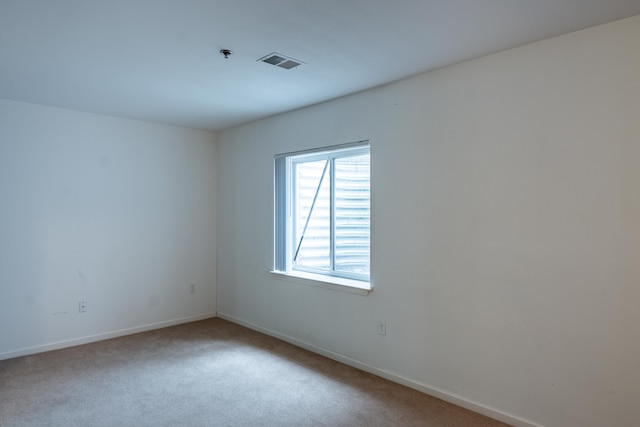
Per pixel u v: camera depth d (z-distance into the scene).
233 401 2.71
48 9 1.90
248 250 4.46
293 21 2.04
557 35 2.22
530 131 2.34
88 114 3.96
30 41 2.27
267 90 3.21
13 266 3.54
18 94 3.34
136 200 4.30
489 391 2.51
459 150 2.64
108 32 2.16
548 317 2.28
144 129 4.36
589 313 2.14
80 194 3.92
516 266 2.39
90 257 3.98
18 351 3.54
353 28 2.12
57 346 3.75
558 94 2.23
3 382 2.99
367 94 3.20
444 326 2.72
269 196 4.19
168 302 4.54
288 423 2.42
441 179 2.74
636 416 2.01
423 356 2.84
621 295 2.05
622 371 2.04
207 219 4.89
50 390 2.85
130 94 3.32
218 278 4.94
